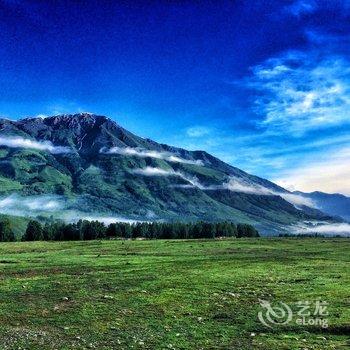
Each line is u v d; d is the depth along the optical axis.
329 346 24.61
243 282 51.16
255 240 195.88
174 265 73.50
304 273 60.00
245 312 34.44
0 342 26.23
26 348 24.91
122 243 164.12
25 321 32.31
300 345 24.92
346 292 41.78
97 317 33.50
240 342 26.03
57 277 57.56
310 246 142.38
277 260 83.44
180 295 42.69
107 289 46.94
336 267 68.75
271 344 25.36
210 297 41.47
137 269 67.50
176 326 30.39
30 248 133.25
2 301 40.22
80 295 43.28
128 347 25.14
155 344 25.77
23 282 52.66
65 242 179.25
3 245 147.75
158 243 163.50
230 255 100.25
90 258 89.94
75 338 27.28
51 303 39.22
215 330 29.14
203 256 96.69
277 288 45.72
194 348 24.84
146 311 35.59
